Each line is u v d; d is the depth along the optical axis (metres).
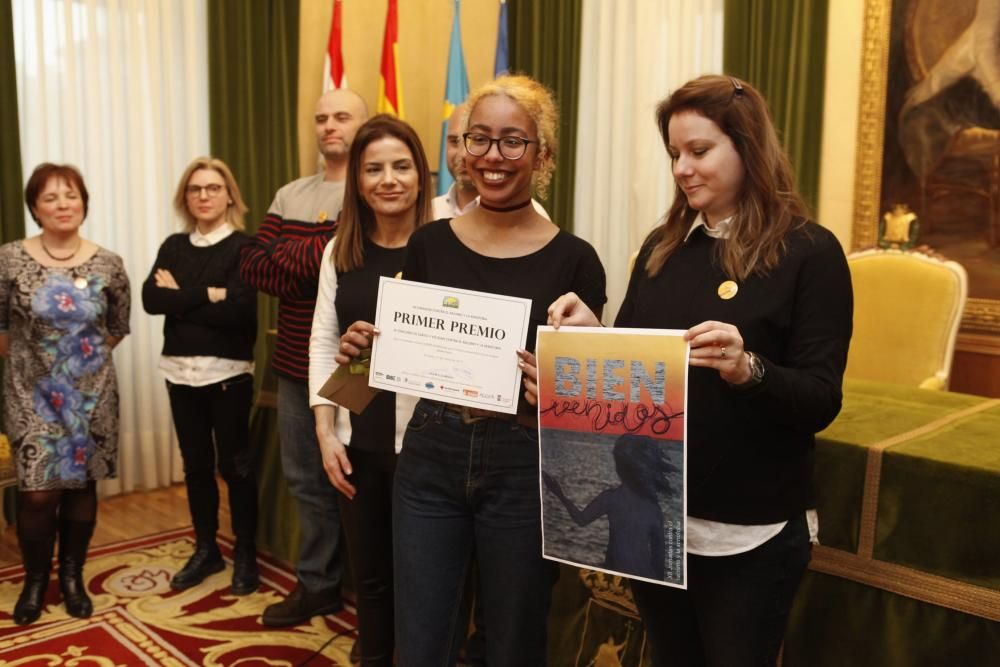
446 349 1.52
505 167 1.53
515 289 1.56
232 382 3.15
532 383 1.49
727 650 1.39
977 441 1.81
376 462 2.05
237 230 3.32
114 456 3.07
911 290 3.17
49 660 2.62
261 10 4.55
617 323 1.59
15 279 2.90
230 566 3.40
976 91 3.30
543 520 1.45
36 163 3.97
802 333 1.32
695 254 1.44
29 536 2.91
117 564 3.43
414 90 5.36
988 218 3.32
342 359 1.64
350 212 2.07
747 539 1.37
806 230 1.35
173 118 4.39
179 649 2.70
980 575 1.62
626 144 4.37
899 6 3.47
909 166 3.51
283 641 2.76
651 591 1.51
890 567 1.73
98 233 4.18
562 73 4.46
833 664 1.81
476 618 2.31
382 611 2.14
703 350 1.25
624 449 1.35
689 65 4.12
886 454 1.74
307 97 4.73
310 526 2.88
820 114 3.70
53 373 2.90
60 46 4.01
